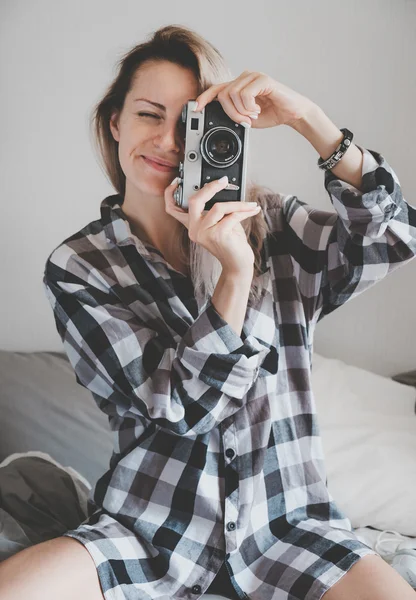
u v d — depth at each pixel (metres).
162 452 1.17
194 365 1.07
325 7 2.05
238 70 2.03
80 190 2.00
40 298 2.03
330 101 2.09
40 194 1.98
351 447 1.74
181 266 1.29
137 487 1.17
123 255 1.23
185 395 1.08
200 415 1.08
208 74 1.20
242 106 1.09
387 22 2.08
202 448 1.15
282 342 1.25
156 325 1.20
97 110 1.29
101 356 1.13
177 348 1.09
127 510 1.15
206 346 1.07
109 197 1.31
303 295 1.28
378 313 2.21
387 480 1.64
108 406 1.22
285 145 2.11
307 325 1.28
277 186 2.13
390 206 1.11
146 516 1.14
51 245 2.01
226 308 1.08
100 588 1.04
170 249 1.28
